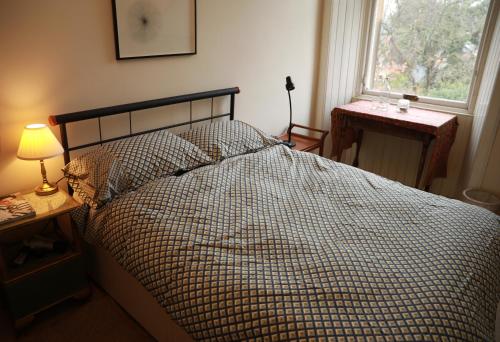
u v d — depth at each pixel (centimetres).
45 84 202
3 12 180
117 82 231
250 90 318
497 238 178
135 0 224
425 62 357
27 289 187
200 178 210
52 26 197
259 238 166
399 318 125
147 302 180
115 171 200
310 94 381
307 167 245
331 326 122
